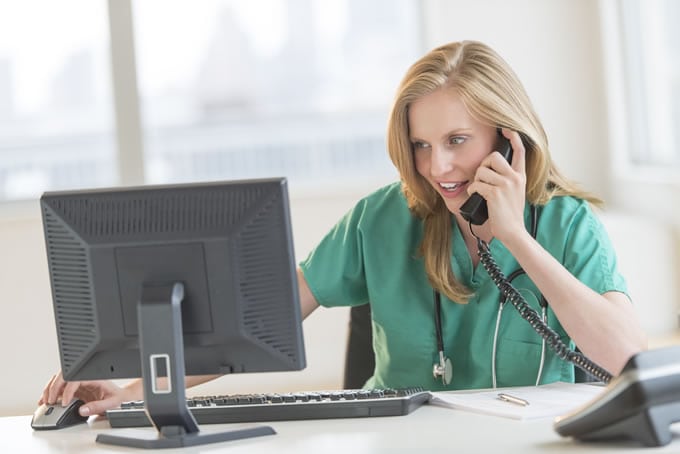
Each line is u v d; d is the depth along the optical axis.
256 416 2.17
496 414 2.06
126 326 2.04
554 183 2.59
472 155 2.40
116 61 5.43
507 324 2.48
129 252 2.01
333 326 5.32
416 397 2.17
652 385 1.74
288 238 1.99
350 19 6.34
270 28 6.36
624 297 2.45
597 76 5.61
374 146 6.43
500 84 2.41
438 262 2.52
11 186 6.12
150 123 6.37
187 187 2.00
